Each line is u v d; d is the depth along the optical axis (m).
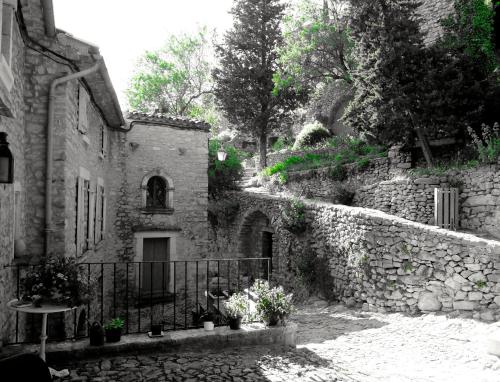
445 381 4.36
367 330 6.78
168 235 11.28
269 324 4.96
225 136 26.34
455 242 7.15
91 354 3.98
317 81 17.50
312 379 3.78
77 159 6.35
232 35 18.09
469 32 10.55
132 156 10.93
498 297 6.70
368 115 11.35
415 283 7.50
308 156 16.19
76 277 3.54
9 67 3.60
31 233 5.20
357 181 12.53
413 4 10.23
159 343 4.26
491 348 5.27
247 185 17.52
